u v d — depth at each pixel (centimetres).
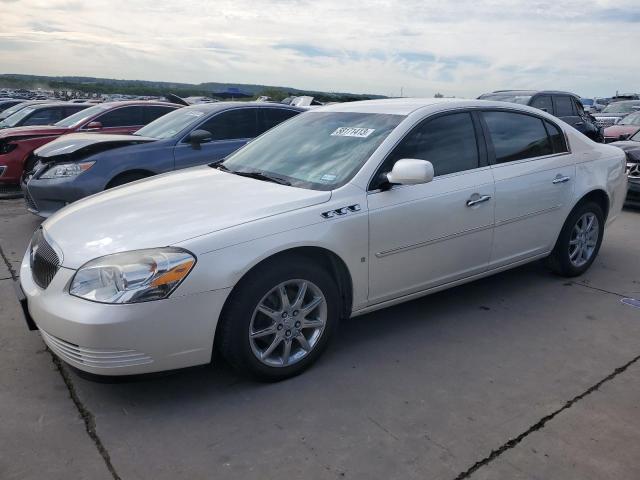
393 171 337
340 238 323
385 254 349
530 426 280
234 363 302
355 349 362
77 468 246
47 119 1208
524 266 536
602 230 512
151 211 316
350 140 379
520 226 430
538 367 341
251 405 297
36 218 744
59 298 276
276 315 309
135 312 264
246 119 740
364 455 257
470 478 243
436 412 292
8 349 354
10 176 896
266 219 302
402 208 350
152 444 264
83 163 620
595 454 260
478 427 279
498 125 426
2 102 2039
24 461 250
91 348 265
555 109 1297
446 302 442
